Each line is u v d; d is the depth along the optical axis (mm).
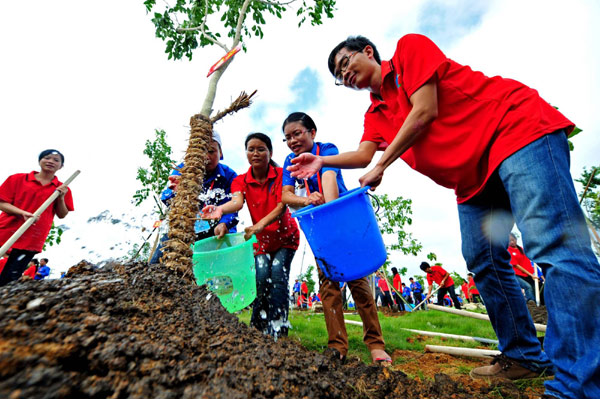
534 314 4645
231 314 1472
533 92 1484
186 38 4219
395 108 1912
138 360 896
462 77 1603
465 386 1797
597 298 1139
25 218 3566
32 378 686
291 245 2932
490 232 1823
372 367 1599
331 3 4660
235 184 3084
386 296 11000
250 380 999
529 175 1328
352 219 1934
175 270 1691
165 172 6617
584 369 1125
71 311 992
